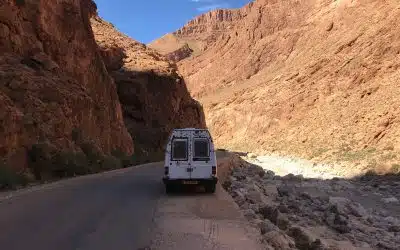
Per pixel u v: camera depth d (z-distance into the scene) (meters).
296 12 135.00
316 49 98.81
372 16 84.06
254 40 140.88
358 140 58.41
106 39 67.56
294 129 79.81
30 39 29.70
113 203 13.24
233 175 29.38
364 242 13.94
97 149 28.81
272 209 13.06
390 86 63.97
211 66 150.50
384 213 21.33
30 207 12.38
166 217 10.92
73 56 35.34
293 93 88.31
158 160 45.28
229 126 104.25
